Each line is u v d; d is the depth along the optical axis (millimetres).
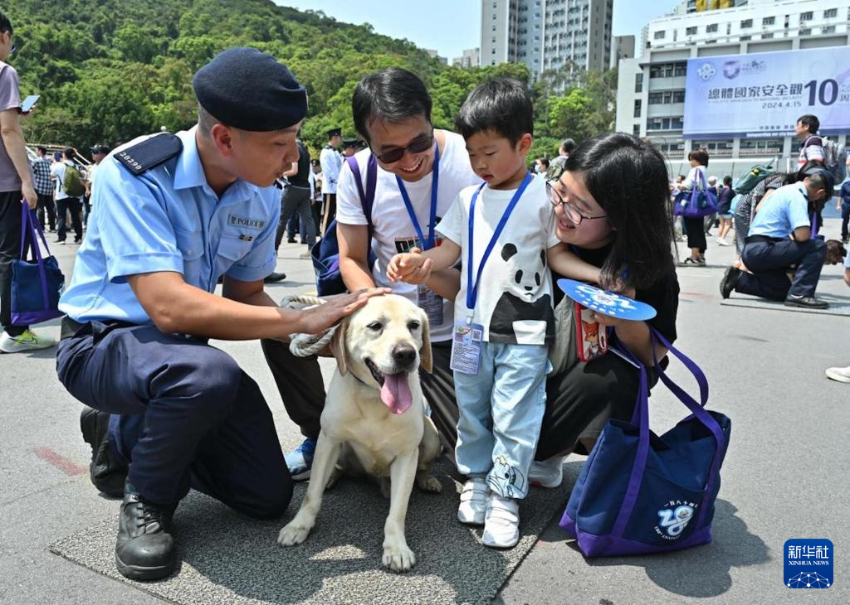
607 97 112500
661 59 69062
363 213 2861
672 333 2496
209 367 2020
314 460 2400
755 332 5770
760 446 3236
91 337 2227
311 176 12422
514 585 2082
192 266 2324
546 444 2486
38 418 3465
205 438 2318
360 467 2752
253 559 2168
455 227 2607
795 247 6832
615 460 2158
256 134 2035
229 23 139375
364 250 2924
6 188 4434
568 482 2869
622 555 2252
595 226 2326
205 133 2145
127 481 2178
